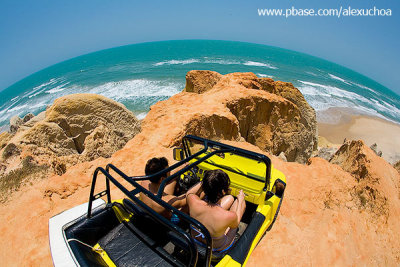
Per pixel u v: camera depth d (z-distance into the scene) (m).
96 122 8.77
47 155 7.24
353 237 5.00
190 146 4.46
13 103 61.44
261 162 3.69
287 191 5.98
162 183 2.88
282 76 72.31
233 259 2.95
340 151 9.23
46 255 4.35
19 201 5.60
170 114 10.75
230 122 10.82
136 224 3.02
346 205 5.83
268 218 4.14
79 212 3.37
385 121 40.06
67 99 8.22
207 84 16.56
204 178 2.73
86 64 119.38
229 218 2.64
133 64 92.81
